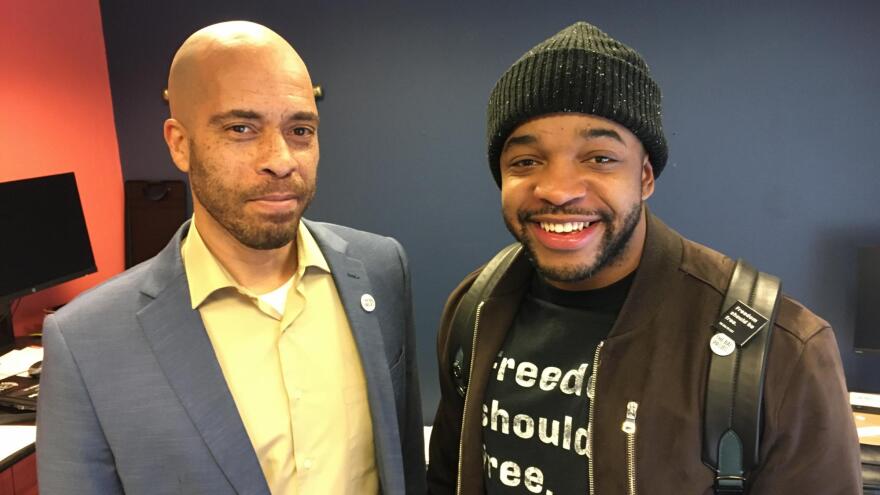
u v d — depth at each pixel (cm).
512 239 252
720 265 81
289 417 86
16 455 149
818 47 211
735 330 73
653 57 225
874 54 207
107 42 262
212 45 76
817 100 215
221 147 76
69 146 244
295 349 88
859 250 198
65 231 220
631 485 74
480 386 90
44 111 232
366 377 92
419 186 255
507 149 80
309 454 87
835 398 70
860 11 205
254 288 87
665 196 235
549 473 81
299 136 81
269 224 79
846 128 214
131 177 273
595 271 77
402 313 106
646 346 77
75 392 74
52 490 74
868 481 155
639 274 80
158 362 77
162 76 261
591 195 74
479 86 241
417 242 260
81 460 74
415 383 114
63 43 239
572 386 81
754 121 221
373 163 256
